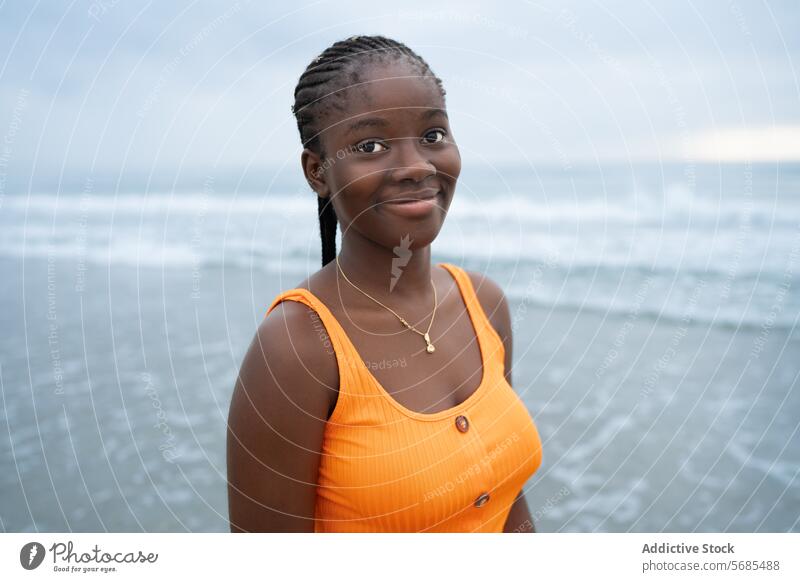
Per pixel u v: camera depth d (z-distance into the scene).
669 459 5.29
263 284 9.62
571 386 6.64
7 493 4.73
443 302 1.63
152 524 4.39
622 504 4.77
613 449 5.46
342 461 1.41
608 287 9.66
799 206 11.63
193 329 7.92
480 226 11.94
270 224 12.26
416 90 1.27
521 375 6.97
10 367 6.87
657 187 12.66
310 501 1.44
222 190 15.34
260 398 1.35
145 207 14.72
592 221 12.02
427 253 1.55
